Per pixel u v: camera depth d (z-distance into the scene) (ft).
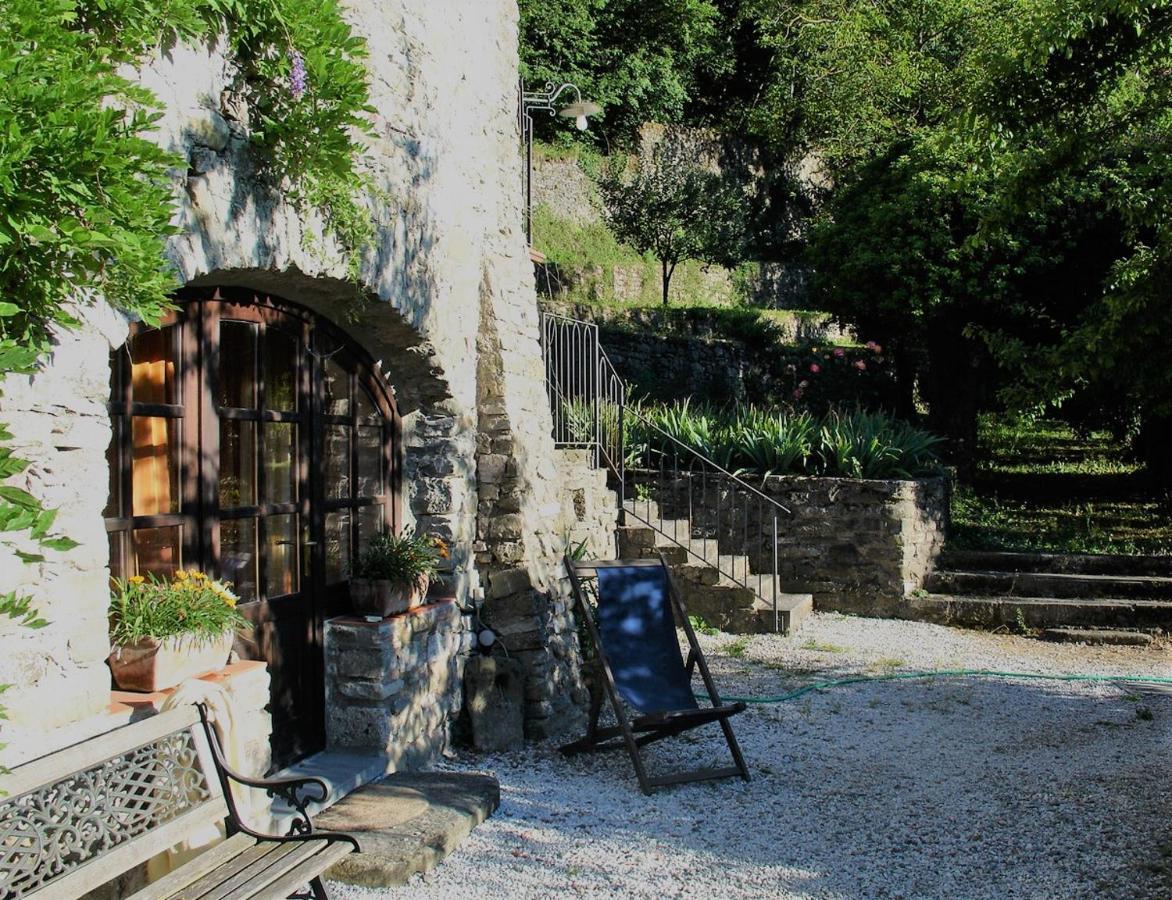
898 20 74.49
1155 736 21.86
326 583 17.53
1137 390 30.73
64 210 9.21
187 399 14.21
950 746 21.15
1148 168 28.96
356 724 17.34
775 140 94.38
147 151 9.50
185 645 12.72
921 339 49.14
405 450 19.90
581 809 17.15
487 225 21.62
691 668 20.10
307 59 13.48
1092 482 49.52
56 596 10.77
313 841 11.70
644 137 90.17
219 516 14.80
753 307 83.05
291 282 15.33
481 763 19.25
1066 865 15.03
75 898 9.59
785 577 35.04
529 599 21.08
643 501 34.81
